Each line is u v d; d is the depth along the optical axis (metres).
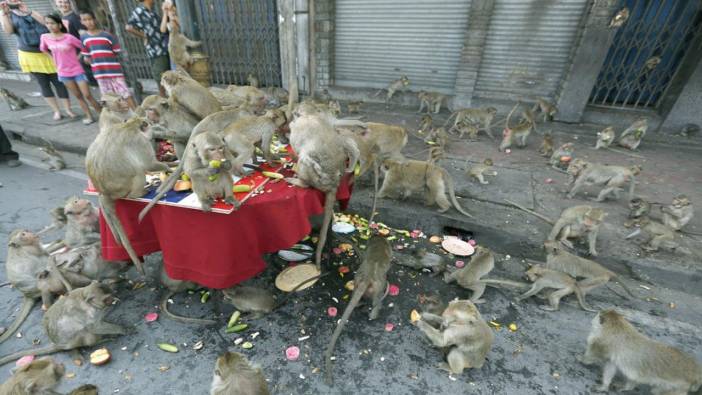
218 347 3.00
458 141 6.91
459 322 2.60
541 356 2.95
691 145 6.57
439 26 8.07
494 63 7.98
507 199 4.78
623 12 6.25
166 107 3.09
